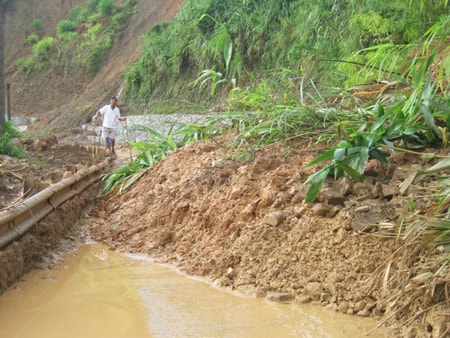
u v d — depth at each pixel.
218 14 21.28
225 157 6.42
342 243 4.22
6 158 10.34
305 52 13.90
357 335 3.52
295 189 4.96
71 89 34.34
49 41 37.91
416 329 3.39
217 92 19.67
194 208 5.70
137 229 6.02
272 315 3.87
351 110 6.07
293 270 4.31
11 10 44.00
